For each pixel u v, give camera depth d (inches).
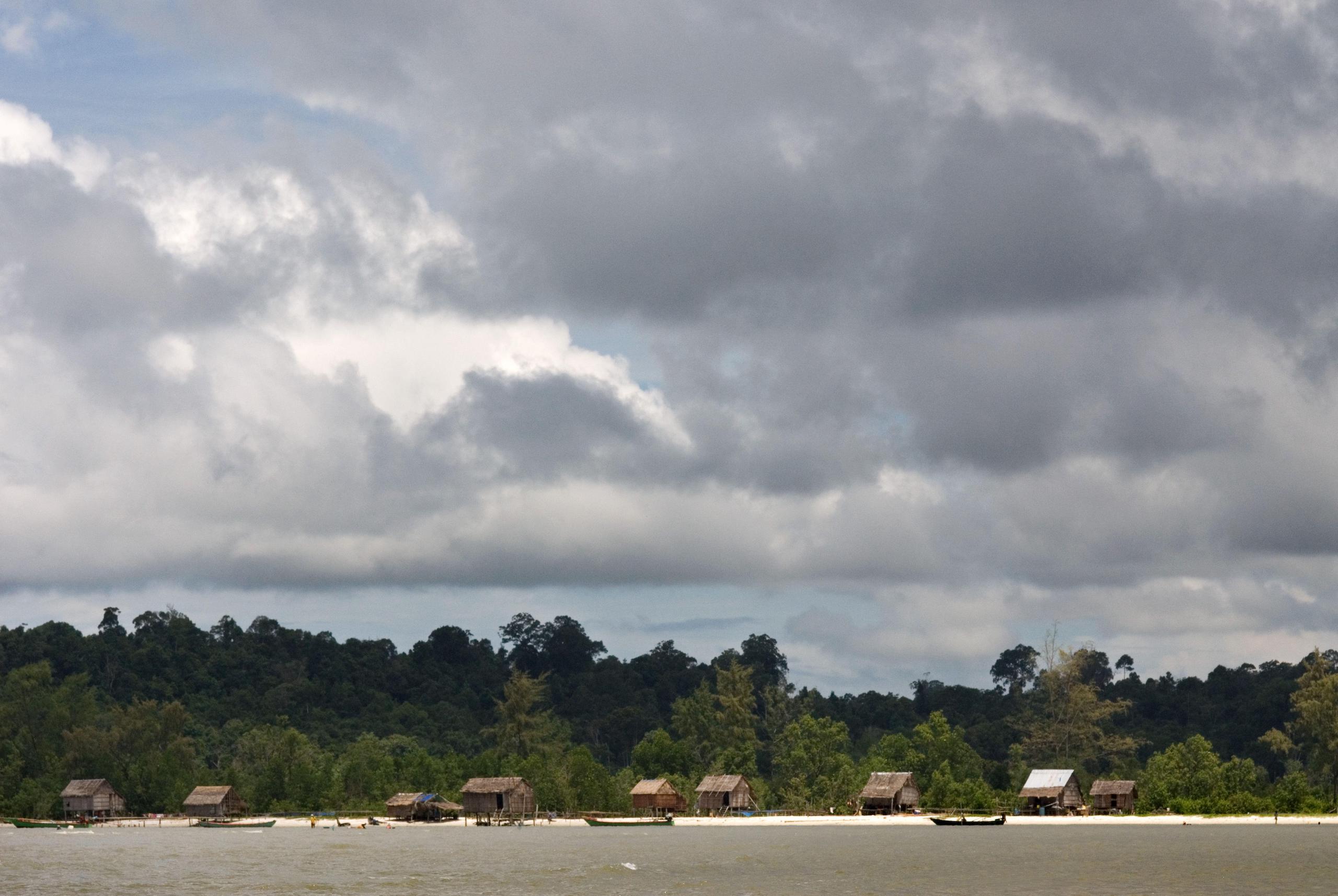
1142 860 5570.9
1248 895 4301.2
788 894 4458.7
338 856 6323.8
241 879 5123.0
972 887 4618.6
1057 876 4958.2
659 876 5137.8
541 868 5516.7
